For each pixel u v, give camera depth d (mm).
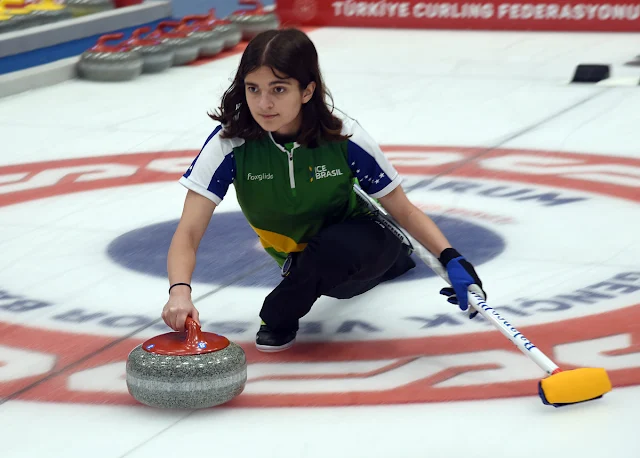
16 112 23578
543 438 7648
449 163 17859
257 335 9727
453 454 7449
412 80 26781
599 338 9727
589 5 34594
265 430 7926
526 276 11727
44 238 13914
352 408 8297
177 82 27438
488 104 23391
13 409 8477
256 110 8406
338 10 37094
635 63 28469
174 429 7988
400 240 9383
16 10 28797
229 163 9000
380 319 10484
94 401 8594
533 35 34469
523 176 16797
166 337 8273
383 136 20281
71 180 17312
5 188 16859
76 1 31594
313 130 8766
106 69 27312
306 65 8375
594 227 13711
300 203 9195
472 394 8516
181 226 8875
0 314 10867
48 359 9578
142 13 33344
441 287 11453
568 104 23078
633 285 11281
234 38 32531
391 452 7512
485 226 13938
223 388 8055
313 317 10609
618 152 18406
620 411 8070
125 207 15500
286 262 9805
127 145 20016
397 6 36562
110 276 12172
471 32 35531
